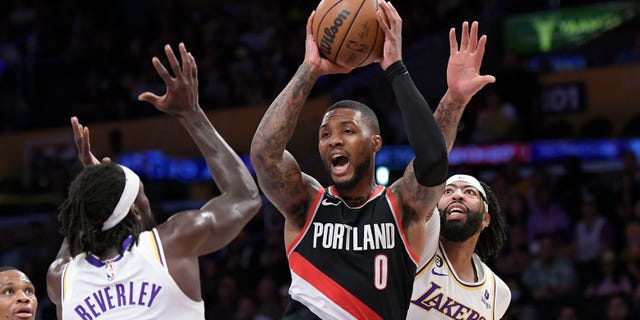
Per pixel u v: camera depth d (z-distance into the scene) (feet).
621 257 38.68
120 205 13.75
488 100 49.62
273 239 45.55
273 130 14.51
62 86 64.95
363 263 14.44
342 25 14.37
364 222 14.64
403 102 14.11
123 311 13.55
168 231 14.01
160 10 68.59
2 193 57.62
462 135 49.78
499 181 43.98
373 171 15.08
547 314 36.22
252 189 14.84
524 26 56.24
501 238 19.99
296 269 14.79
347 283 14.40
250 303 40.91
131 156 58.85
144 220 14.48
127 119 59.98
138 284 13.62
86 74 64.95
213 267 45.16
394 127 50.37
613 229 40.45
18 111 64.44
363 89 51.93
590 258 39.73
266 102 56.70
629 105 52.16
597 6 55.62
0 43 70.13
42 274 47.91
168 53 14.67
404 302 14.71
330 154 14.75
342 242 14.57
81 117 61.77
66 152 61.00
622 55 54.60
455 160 48.93
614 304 35.01
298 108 14.57
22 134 62.69
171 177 57.36
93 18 69.31
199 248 14.10
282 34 61.62
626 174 44.09
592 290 37.55
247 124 56.90
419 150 13.92
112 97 62.34
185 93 14.84
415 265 14.78
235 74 59.77
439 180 14.12
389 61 14.35
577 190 42.78
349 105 14.98
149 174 57.98
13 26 71.72
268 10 64.69
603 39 55.26
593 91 52.80
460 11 57.26
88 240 13.69
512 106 49.55
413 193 14.40
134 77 63.41
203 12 67.72
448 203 17.97
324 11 14.53
